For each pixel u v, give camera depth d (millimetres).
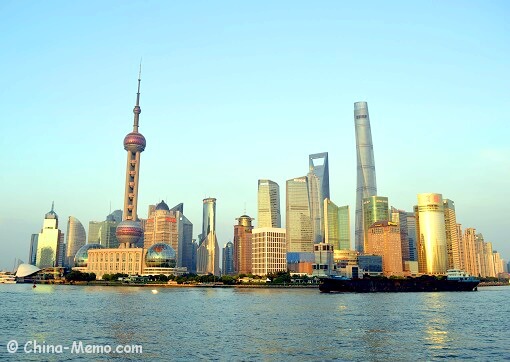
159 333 131500
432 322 162125
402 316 182250
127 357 99688
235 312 196000
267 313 192125
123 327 143125
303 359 98375
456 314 192875
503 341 122312
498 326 152250
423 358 100625
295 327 146000
